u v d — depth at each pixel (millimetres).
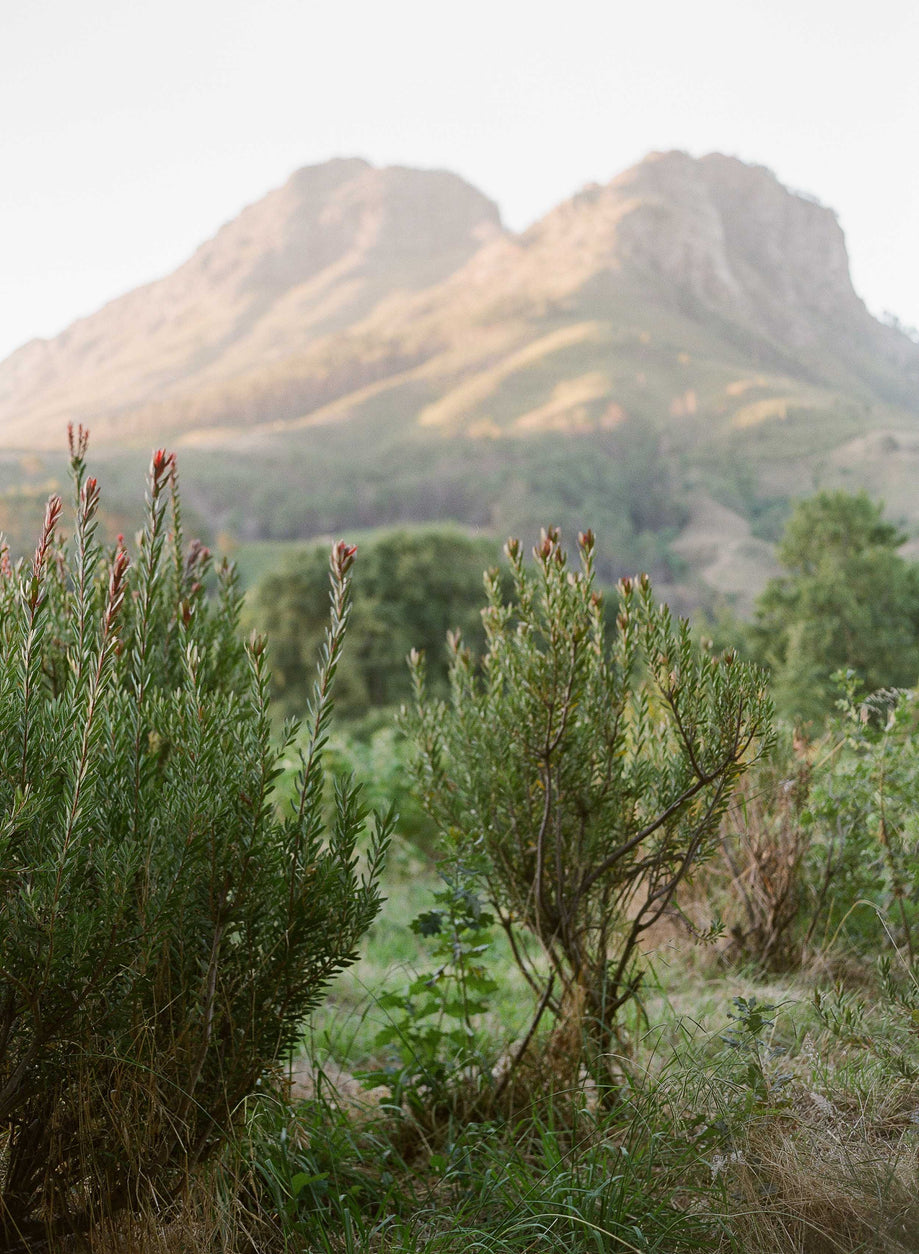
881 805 3365
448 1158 2439
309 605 24359
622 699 2705
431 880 6844
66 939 1813
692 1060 2584
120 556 2088
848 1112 2422
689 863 2637
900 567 16516
